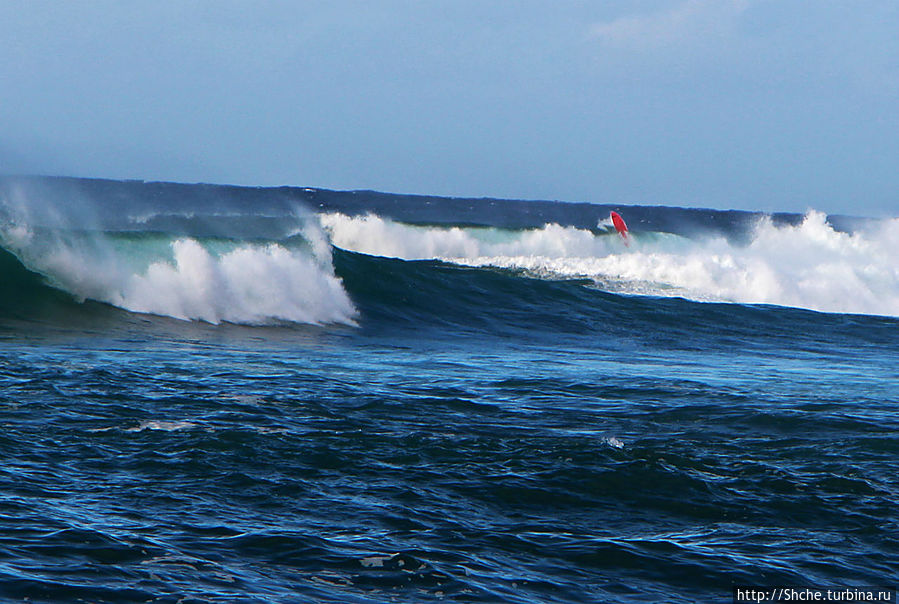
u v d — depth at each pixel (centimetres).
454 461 3791
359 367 6241
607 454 3941
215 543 2786
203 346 6869
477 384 5697
